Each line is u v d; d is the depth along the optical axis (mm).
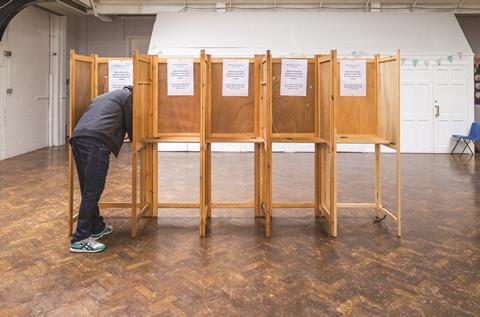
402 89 8008
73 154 2904
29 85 7703
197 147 8234
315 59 3510
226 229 3344
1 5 6004
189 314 1975
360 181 5305
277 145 8273
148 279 2363
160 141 3338
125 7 8625
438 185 5035
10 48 7031
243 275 2428
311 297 2154
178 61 3488
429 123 8062
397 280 2359
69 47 9648
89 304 2064
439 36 8062
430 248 2883
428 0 8469
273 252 2811
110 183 5098
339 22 8219
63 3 7465
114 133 2859
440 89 8000
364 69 3568
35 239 3014
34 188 4668
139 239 3076
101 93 3465
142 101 3281
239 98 3555
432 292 2207
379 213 3648
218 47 8055
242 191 4727
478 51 9344
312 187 4953
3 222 3402
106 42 10375
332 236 3154
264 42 8055
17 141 7332
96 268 2516
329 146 3203
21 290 2209
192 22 8281
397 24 8172
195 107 3562
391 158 7449
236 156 7598
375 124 3600
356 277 2400
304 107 3539
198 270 2496
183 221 3572
